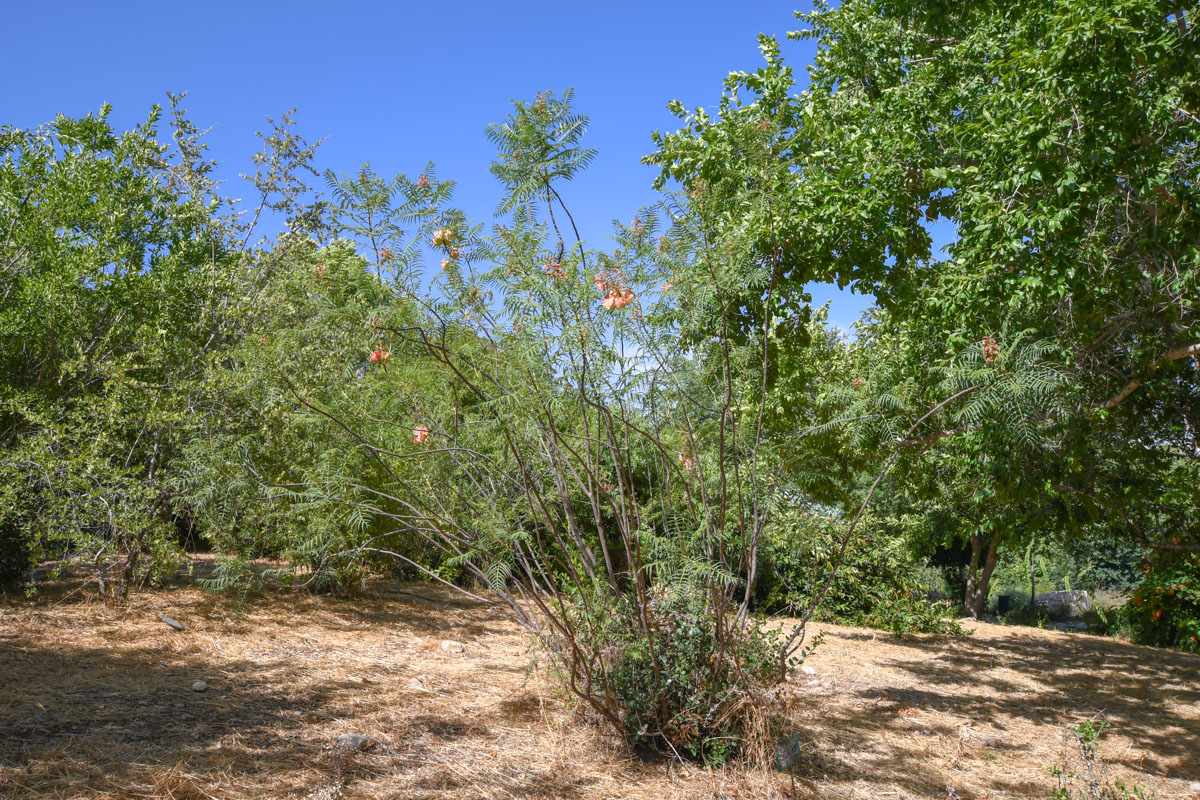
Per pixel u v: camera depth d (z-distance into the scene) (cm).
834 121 645
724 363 373
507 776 346
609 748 389
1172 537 809
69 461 553
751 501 404
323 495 411
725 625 387
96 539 566
